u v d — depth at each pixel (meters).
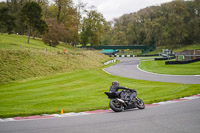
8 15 79.06
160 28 152.75
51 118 10.23
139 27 164.75
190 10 156.38
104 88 25.97
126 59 102.50
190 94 17.05
